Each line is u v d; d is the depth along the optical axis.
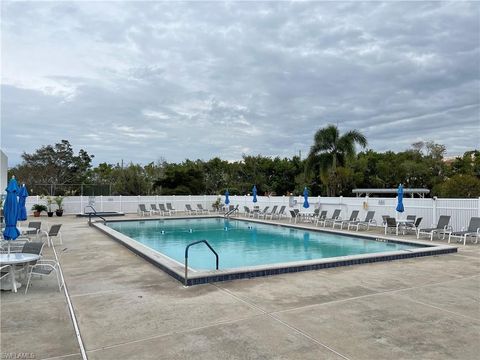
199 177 43.53
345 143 29.08
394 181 40.94
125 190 38.47
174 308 5.52
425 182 40.78
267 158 48.03
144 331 4.60
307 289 6.64
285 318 5.08
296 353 3.98
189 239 16.05
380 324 4.87
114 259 9.62
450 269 8.48
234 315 5.20
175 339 4.35
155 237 16.73
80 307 5.56
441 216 14.16
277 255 12.05
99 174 51.16
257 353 3.97
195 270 7.64
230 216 25.25
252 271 7.55
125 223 22.34
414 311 5.41
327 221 19.06
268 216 24.58
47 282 7.11
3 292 6.40
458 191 21.62
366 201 18.83
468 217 14.46
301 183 39.06
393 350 4.07
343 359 3.84
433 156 42.22
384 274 7.92
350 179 37.50
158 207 29.72
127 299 5.99
